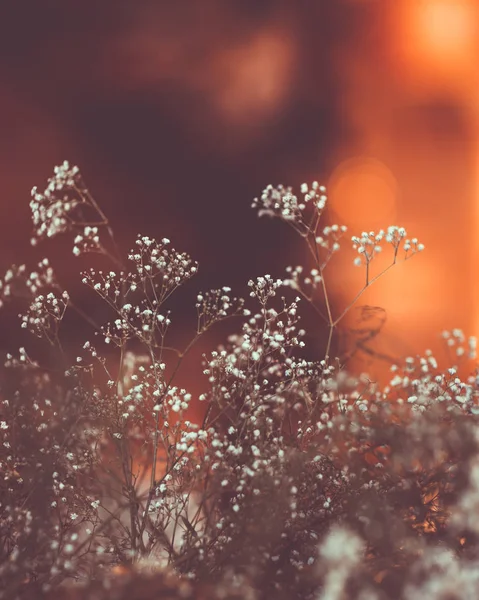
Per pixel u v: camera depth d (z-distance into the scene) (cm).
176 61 406
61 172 153
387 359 141
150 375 138
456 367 136
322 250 375
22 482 130
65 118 399
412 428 113
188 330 309
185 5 400
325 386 132
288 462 121
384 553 108
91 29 394
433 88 456
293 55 426
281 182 426
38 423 138
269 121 425
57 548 117
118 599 104
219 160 418
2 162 387
